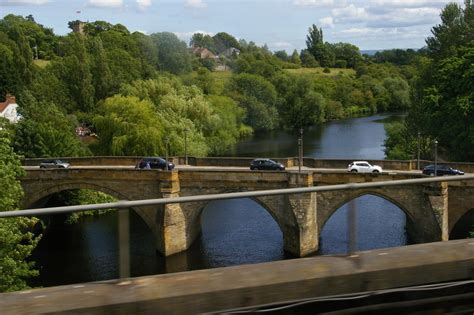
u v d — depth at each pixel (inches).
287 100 5615.2
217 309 264.4
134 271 480.4
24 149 2805.1
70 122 3565.5
